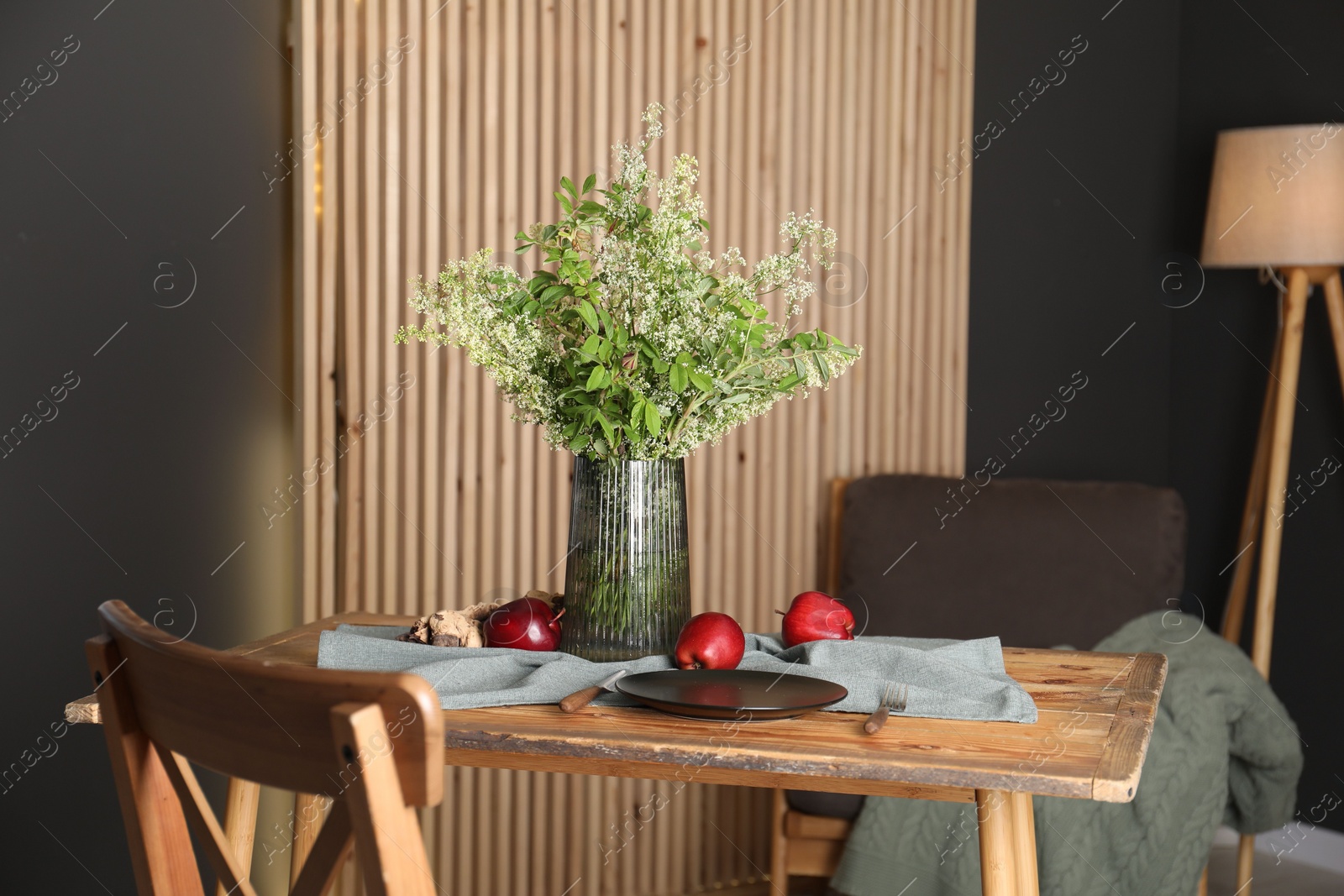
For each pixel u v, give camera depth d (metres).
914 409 3.09
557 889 2.70
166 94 2.31
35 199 2.18
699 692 1.26
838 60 2.93
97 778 2.27
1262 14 3.19
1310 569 3.05
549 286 1.47
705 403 1.50
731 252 1.53
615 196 1.50
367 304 2.49
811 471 2.95
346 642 1.43
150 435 2.31
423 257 2.54
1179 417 3.46
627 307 1.49
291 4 2.46
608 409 1.45
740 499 2.88
